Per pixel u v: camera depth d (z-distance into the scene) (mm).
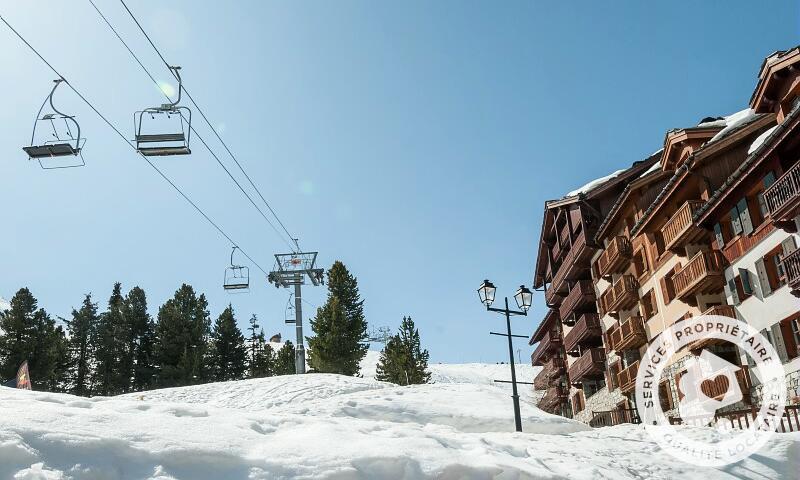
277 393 29828
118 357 63250
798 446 14984
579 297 40938
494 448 11922
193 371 58344
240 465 8258
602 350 40188
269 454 8750
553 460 12500
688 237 27531
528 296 20375
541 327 55062
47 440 7586
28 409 8852
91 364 65062
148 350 65438
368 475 8688
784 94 24078
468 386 28891
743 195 24031
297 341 37719
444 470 9258
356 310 60688
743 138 26109
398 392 26953
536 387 58969
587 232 38688
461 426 21875
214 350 68625
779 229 22156
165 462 7902
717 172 26734
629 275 34375
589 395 44000
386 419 22094
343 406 23031
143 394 31312
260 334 85188
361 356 57281
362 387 31031
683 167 26891
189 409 11414
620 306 35875
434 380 109250
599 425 39281
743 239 24328
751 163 22203
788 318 22047
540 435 16812
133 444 8055
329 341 55562
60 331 57281
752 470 13727
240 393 30516
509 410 23828
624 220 35469
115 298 73438
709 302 27219
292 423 11141
